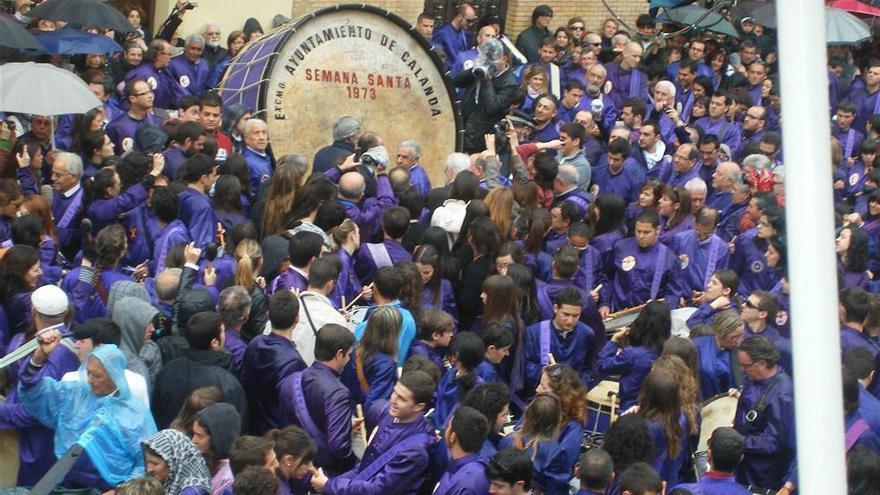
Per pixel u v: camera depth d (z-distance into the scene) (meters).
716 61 23.36
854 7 23.06
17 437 9.21
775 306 11.81
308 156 17.47
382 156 14.63
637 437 9.18
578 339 11.60
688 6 23.80
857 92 22.67
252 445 8.09
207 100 15.14
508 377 11.40
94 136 14.37
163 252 12.11
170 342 9.79
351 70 17.67
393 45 17.92
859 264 14.09
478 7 24.67
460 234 12.88
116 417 8.84
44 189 14.06
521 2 24.72
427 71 18.17
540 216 13.45
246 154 15.25
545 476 9.24
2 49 17.25
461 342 10.15
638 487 8.30
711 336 11.41
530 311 12.01
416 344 10.85
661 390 9.69
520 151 16.44
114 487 8.78
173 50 19.59
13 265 10.34
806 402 4.07
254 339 9.87
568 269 12.70
